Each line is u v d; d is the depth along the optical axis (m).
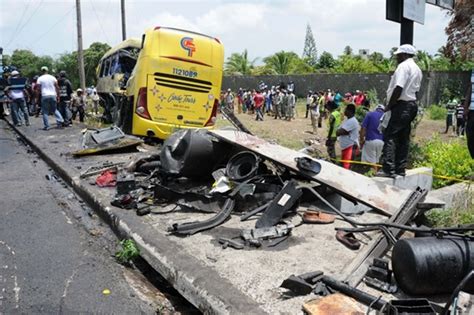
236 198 5.20
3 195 6.92
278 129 20.00
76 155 9.13
